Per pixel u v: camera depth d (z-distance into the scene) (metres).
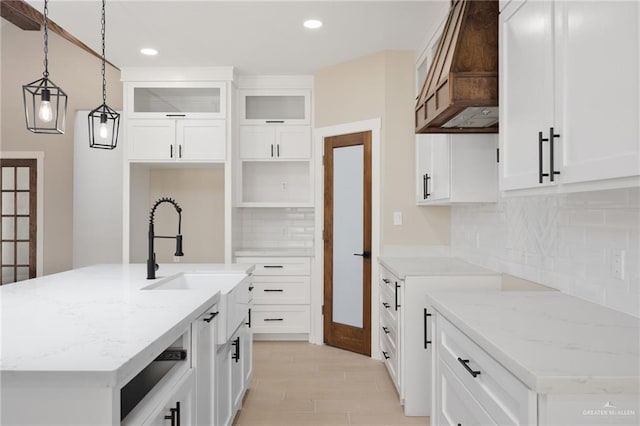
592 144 1.40
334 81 4.63
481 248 3.40
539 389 1.12
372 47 4.13
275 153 4.94
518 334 1.50
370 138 4.31
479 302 2.02
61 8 3.37
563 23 1.56
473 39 2.29
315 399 3.29
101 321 1.60
